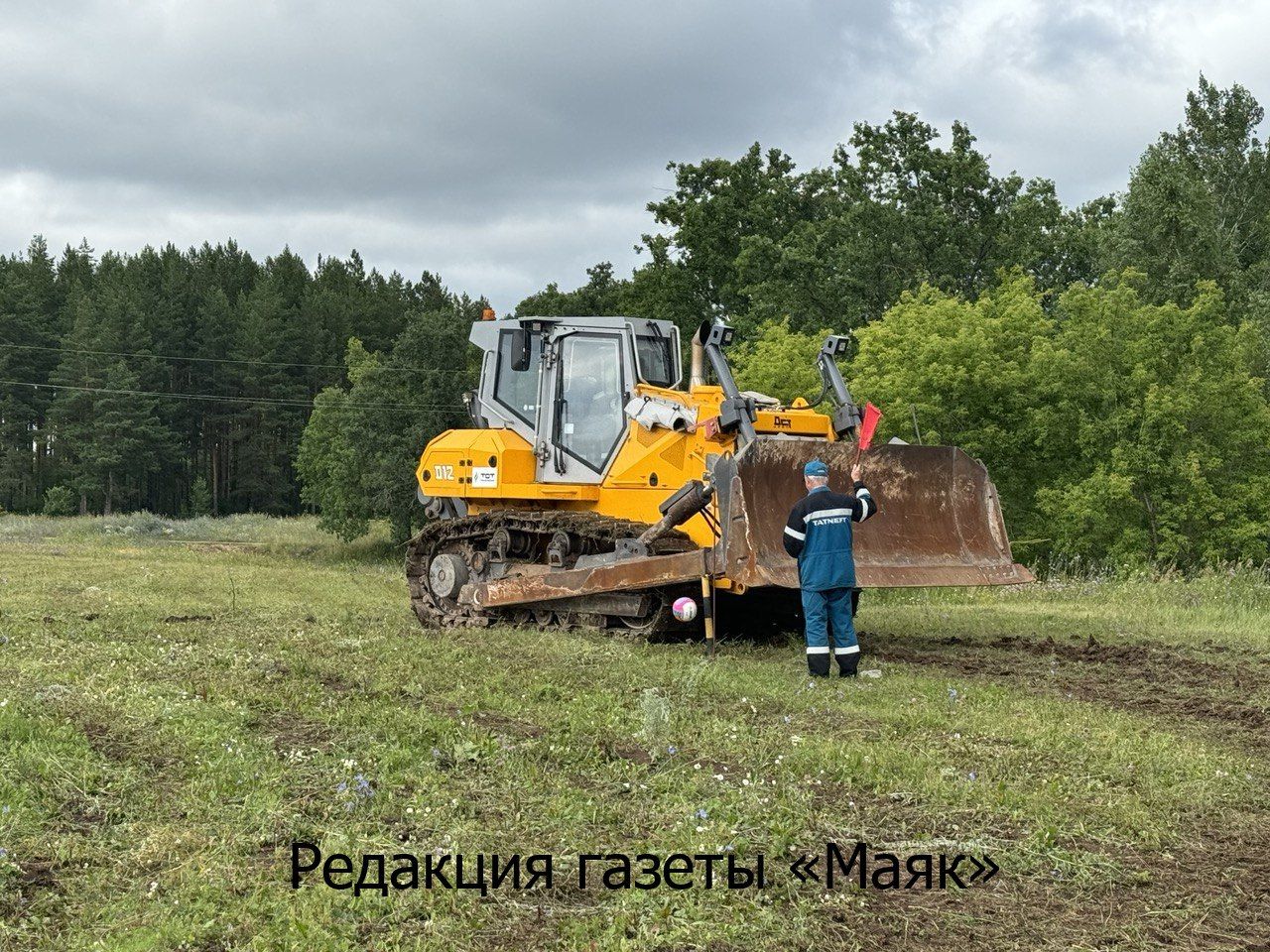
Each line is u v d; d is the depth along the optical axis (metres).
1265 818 5.90
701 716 7.50
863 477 10.99
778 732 7.14
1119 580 18.33
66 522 58.06
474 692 8.09
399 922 4.37
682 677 8.72
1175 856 5.34
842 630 9.34
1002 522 11.34
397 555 49.94
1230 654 11.22
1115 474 24.41
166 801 5.54
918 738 7.13
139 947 4.05
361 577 24.61
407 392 49.19
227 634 10.89
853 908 4.63
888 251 41.19
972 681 9.32
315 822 5.33
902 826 5.55
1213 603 15.21
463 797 5.76
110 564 23.78
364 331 108.44
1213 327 25.97
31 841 4.94
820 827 5.48
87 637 10.39
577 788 5.93
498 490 12.73
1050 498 25.50
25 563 22.98
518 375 13.21
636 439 11.92
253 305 104.12
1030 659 10.70
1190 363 25.86
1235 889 4.96
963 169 40.72
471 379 49.91
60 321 104.38
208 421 98.88
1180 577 18.09
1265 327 33.84
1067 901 4.78
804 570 9.34
